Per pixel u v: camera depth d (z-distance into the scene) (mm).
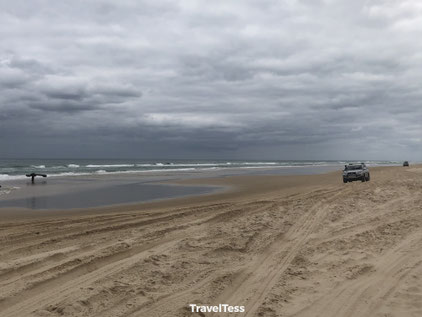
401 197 15086
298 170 61188
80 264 6465
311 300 4961
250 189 23922
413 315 4457
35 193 21516
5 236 9031
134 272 6133
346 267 6352
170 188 25156
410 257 6855
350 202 14094
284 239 8484
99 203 16766
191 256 7098
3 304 4828
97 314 4555
